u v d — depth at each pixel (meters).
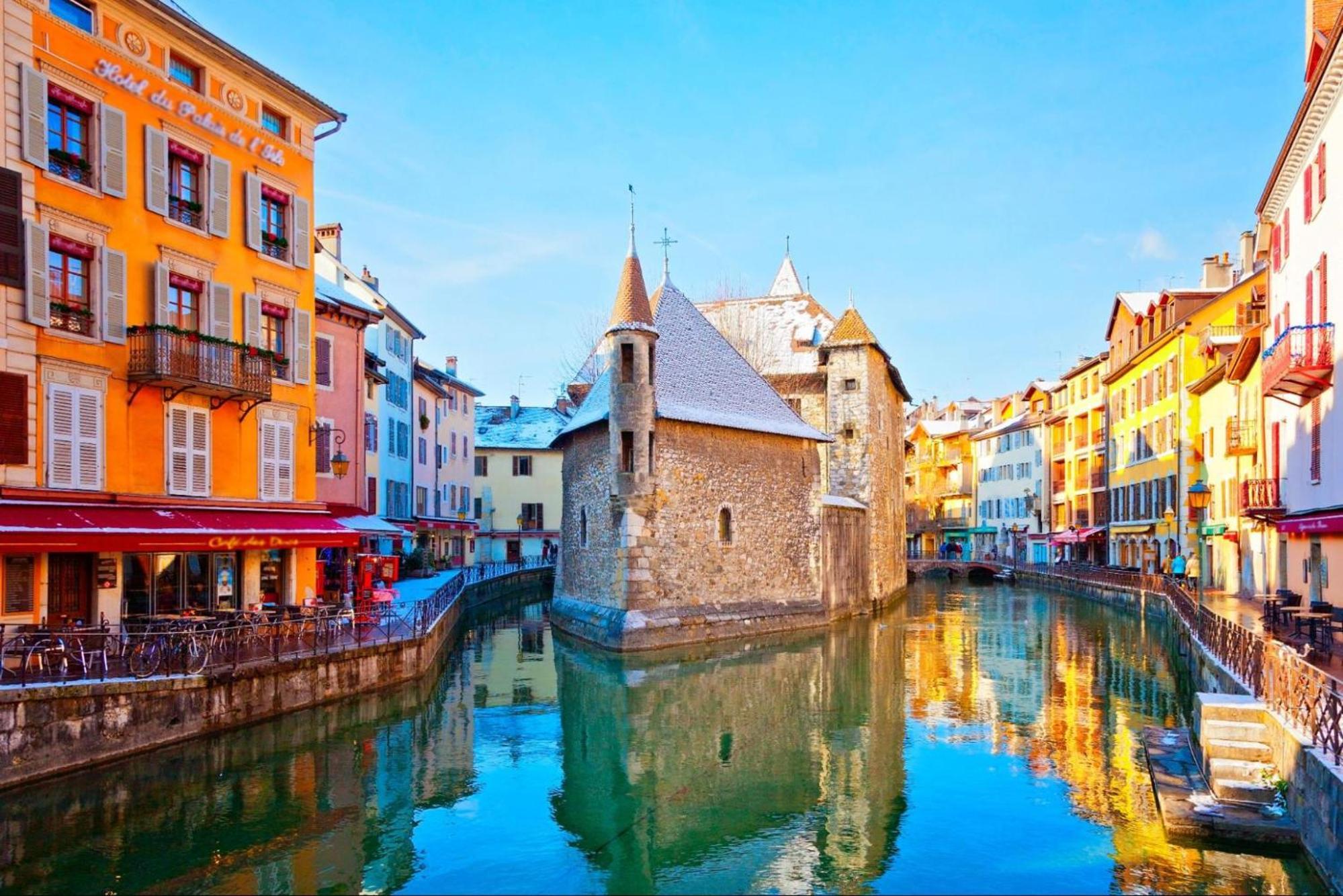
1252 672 14.74
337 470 23.41
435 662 23.08
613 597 27.64
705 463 29.25
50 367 16.30
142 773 13.92
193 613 17.97
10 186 15.70
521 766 15.52
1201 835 11.65
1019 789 14.11
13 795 12.19
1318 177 20.44
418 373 44.81
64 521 15.53
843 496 41.06
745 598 30.67
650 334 27.06
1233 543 33.88
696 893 10.70
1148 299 49.97
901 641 29.78
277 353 21.61
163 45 18.81
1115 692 21.38
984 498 80.88
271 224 21.86
